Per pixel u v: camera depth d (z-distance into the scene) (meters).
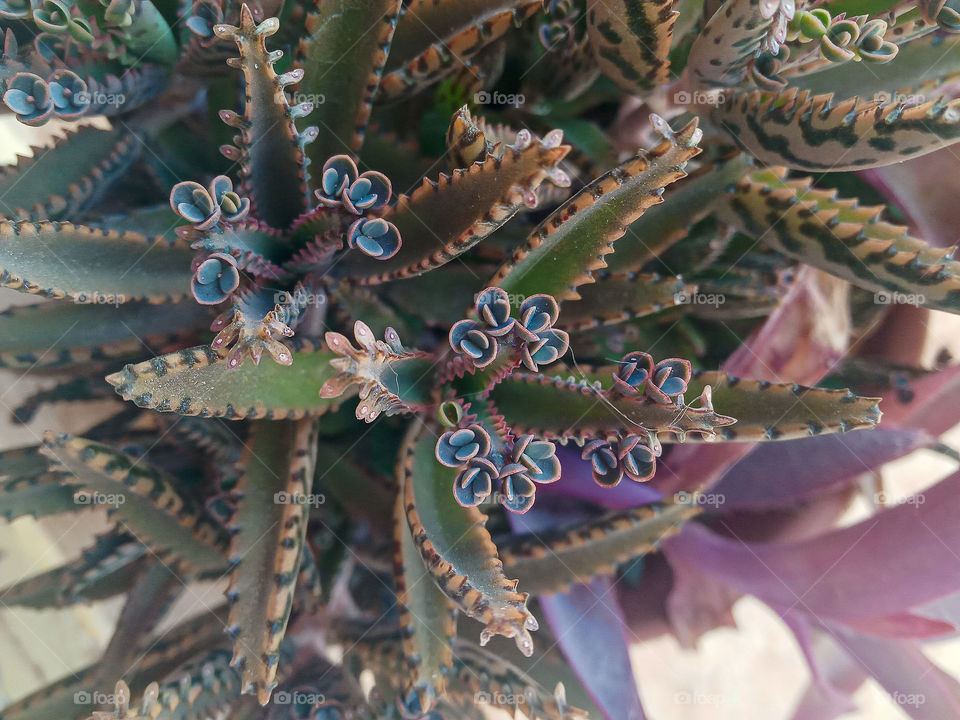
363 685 0.23
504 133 0.21
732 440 0.17
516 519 0.21
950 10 0.18
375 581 0.24
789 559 0.22
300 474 0.17
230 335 0.15
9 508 0.22
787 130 0.19
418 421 0.18
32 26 0.21
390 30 0.18
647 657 0.33
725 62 0.19
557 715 0.19
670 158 0.15
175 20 0.21
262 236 0.18
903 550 0.21
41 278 0.17
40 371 0.22
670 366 0.16
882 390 0.23
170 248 0.18
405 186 0.21
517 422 0.17
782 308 0.20
